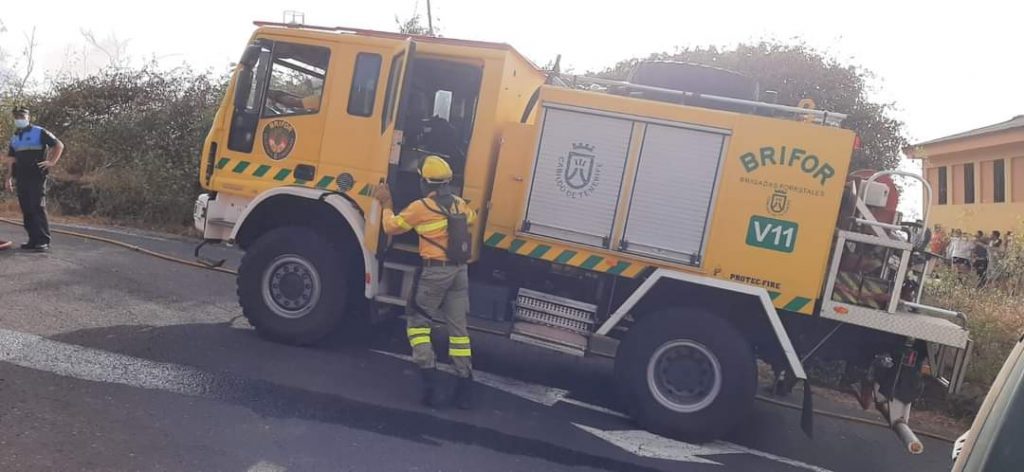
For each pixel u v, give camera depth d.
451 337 5.53
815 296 5.39
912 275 5.77
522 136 5.97
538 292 6.07
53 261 8.60
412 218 5.43
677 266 5.61
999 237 15.53
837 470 5.51
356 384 5.71
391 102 5.96
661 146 5.63
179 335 6.34
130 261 9.25
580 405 6.12
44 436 4.10
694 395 5.55
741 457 5.45
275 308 6.43
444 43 6.18
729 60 13.66
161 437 4.31
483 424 5.28
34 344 5.57
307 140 6.49
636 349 5.62
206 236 6.79
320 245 6.31
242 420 4.71
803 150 5.41
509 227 5.98
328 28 6.50
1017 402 2.12
